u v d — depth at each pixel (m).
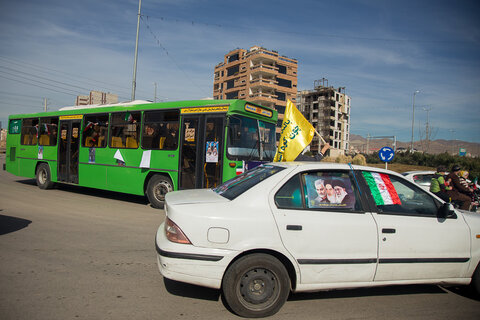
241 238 3.20
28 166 12.29
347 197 3.64
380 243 3.50
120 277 4.14
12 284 3.78
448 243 3.71
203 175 8.09
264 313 3.24
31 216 7.24
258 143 8.55
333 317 3.36
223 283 3.21
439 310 3.62
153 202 8.91
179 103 8.66
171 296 3.69
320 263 3.35
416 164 39.97
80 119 10.63
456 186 8.63
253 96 61.53
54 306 3.31
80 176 10.50
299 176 3.63
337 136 87.06
